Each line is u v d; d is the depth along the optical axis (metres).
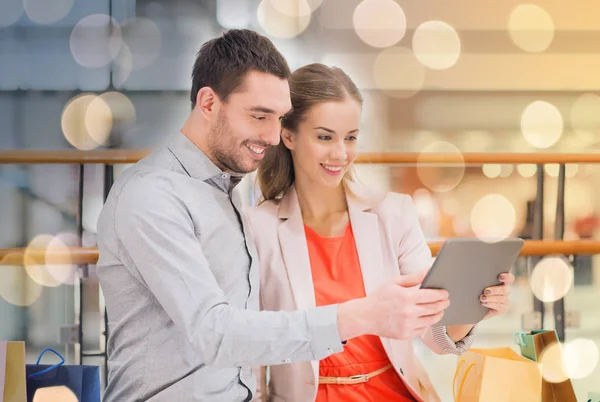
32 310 2.04
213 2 5.24
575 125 5.55
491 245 1.22
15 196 3.12
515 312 2.44
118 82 5.25
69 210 3.09
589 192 3.75
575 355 2.31
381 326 1.13
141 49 5.23
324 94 1.46
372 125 5.14
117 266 1.23
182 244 1.16
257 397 1.46
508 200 3.87
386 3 5.23
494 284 1.31
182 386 1.21
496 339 2.54
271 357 1.11
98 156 2.06
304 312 1.13
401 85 5.33
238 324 1.11
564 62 5.53
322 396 1.42
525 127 5.50
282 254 1.50
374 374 1.44
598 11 5.48
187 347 1.22
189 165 1.27
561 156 2.28
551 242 2.04
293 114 1.49
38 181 3.10
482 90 5.43
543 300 2.40
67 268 2.01
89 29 5.29
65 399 1.34
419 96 5.39
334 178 1.49
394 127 5.25
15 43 5.30
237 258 1.31
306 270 1.48
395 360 1.44
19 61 5.29
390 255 1.53
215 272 1.28
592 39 5.50
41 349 2.05
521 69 5.50
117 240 1.21
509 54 5.49
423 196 3.89
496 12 5.47
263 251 1.50
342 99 1.46
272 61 1.25
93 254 1.93
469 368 1.46
